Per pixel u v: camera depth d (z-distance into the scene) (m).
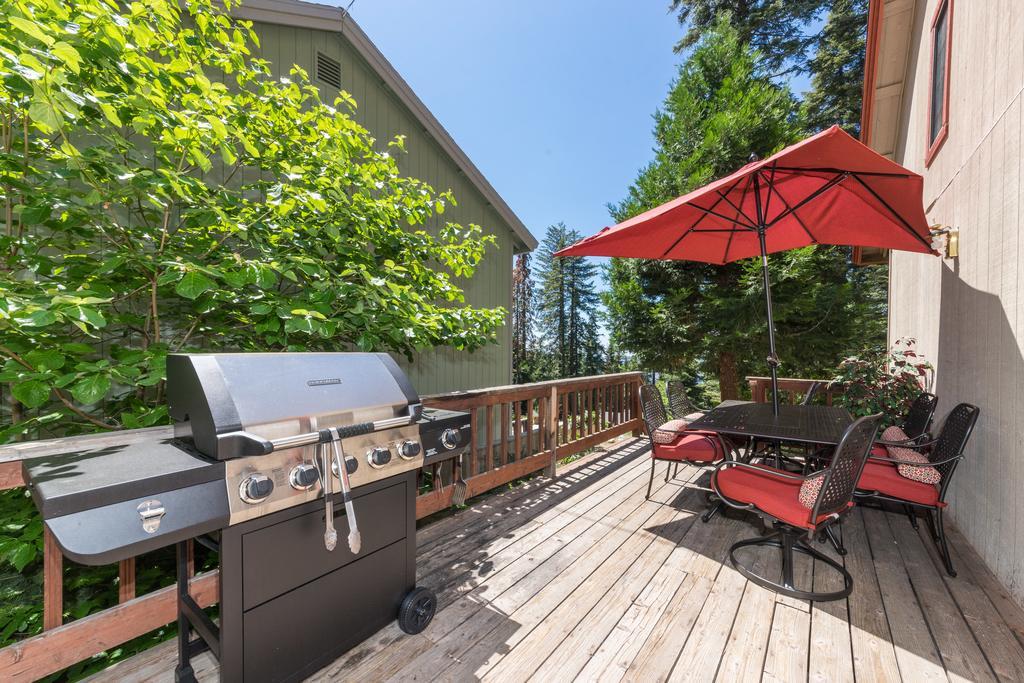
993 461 2.50
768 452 3.61
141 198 2.29
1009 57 2.49
